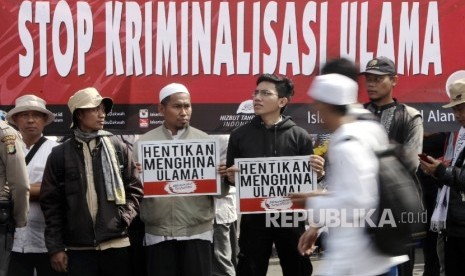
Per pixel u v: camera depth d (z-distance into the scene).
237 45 8.65
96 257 7.70
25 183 7.60
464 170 7.79
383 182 5.77
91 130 7.76
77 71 8.59
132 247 8.27
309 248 6.26
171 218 7.96
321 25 8.69
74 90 8.59
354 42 8.72
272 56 8.68
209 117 8.66
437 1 8.74
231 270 9.33
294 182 7.81
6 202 7.57
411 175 6.05
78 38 8.57
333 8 8.70
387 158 5.84
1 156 7.57
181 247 8.04
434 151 8.98
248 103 8.67
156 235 7.99
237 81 8.66
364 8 8.71
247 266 8.00
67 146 7.71
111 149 7.73
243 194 7.84
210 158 7.91
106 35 8.59
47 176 7.70
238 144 8.02
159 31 8.62
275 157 7.80
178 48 8.64
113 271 7.74
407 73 8.77
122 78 8.62
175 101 8.03
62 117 8.60
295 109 8.67
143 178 7.89
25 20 8.55
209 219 8.09
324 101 5.91
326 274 5.87
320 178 7.86
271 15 8.66
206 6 8.62
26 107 8.12
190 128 8.16
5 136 7.56
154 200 7.98
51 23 8.55
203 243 8.05
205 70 8.65
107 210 7.64
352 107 5.92
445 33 8.75
